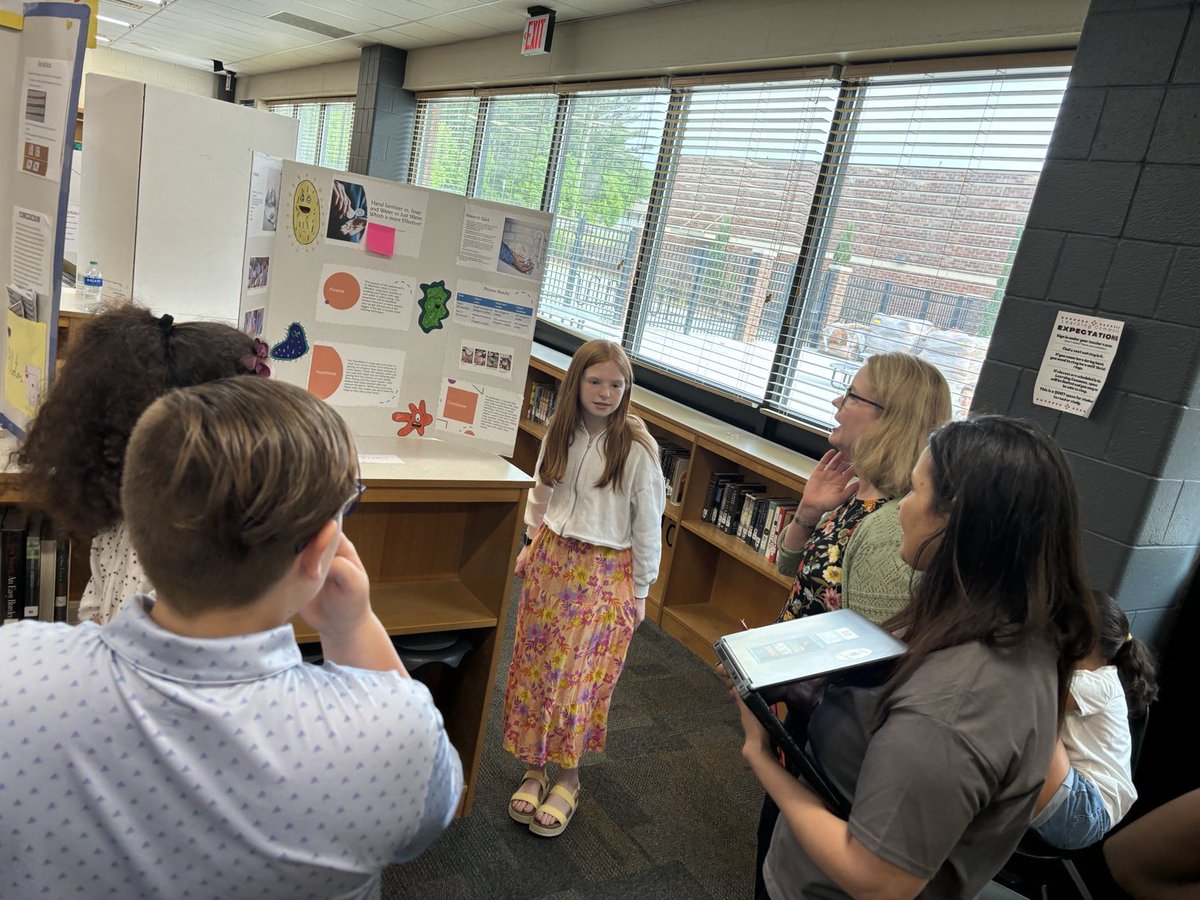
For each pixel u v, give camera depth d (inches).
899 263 128.0
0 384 63.2
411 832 27.5
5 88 57.9
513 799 87.9
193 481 23.2
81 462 39.6
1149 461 80.6
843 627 43.6
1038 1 107.3
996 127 116.0
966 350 118.3
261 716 24.5
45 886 23.3
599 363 80.8
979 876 37.8
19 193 57.9
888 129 131.1
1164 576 85.7
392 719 26.7
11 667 23.3
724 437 134.8
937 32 119.7
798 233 144.9
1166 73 79.2
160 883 24.0
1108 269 83.8
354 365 78.0
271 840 24.6
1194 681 87.2
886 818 35.0
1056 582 35.9
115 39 378.3
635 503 84.0
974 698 34.9
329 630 31.9
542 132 222.1
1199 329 77.0
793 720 46.3
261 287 79.1
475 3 202.7
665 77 176.7
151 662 24.0
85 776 23.0
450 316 80.4
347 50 302.0
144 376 39.1
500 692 113.1
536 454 196.4
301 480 24.3
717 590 145.4
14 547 59.8
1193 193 77.3
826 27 137.1
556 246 214.5
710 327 163.6
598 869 82.9
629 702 116.6
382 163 289.1
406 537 85.2
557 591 84.5
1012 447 37.2
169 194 98.3
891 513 57.9
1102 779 59.7
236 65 401.1
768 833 54.5
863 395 68.8
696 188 169.0
